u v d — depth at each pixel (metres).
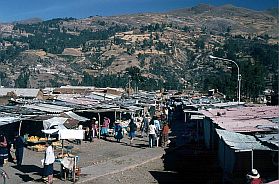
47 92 74.50
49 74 197.62
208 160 22.80
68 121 29.45
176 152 25.80
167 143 28.84
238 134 16.27
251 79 76.94
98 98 51.38
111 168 21.11
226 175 16.66
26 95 62.88
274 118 21.02
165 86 154.75
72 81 189.50
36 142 26.72
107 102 46.28
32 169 20.34
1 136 22.59
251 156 14.55
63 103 38.66
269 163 15.45
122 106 44.06
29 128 29.67
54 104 37.03
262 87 81.12
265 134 16.47
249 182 13.16
